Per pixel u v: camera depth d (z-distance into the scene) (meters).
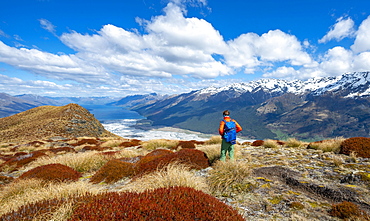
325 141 11.62
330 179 5.62
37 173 8.58
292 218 3.75
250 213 4.12
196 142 23.52
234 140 7.79
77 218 2.94
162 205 3.25
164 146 20.50
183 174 5.76
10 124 81.50
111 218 2.85
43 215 3.69
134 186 6.36
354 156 7.67
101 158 12.67
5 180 9.88
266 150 11.68
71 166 11.30
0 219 3.65
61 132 66.50
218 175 6.25
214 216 3.16
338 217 3.72
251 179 6.07
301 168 6.86
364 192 4.56
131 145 26.06
